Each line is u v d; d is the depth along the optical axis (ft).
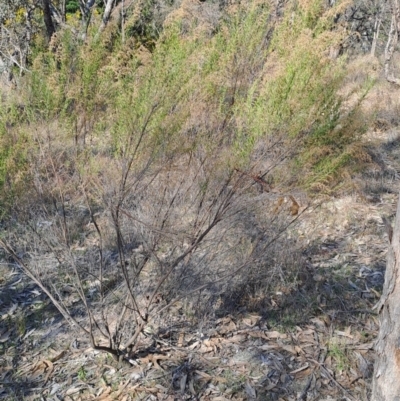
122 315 9.24
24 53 18.29
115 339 9.25
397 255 5.66
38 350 9.90
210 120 7.50
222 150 7.39
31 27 21.39
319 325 10.10
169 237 8.41
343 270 11.88
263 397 8.38
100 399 8.51
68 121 7.54
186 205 8.30
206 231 7.77
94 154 7.79
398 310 5.70
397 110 19.66
